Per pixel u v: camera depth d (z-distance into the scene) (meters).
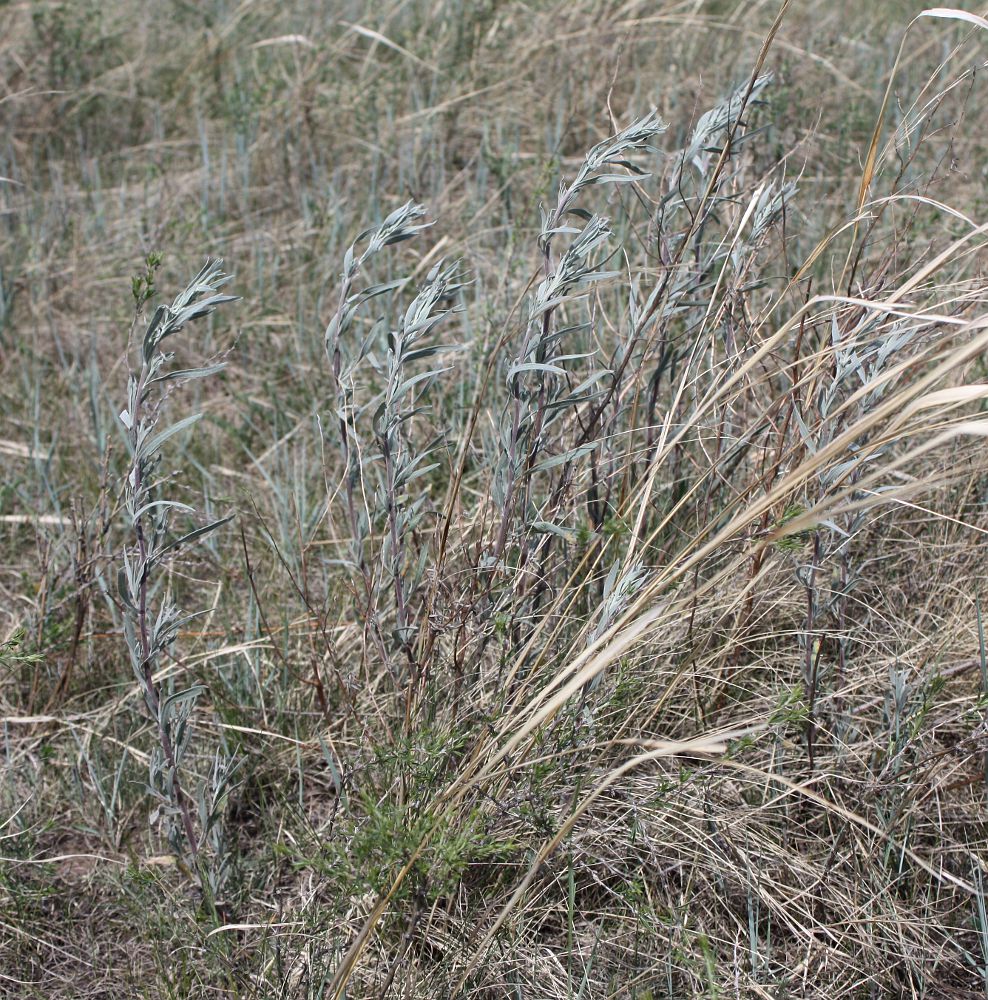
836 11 6.04
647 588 1.81
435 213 4.33
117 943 2.17
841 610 2.31
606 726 2.18
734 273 2.43
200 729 2.55
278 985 1.98
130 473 1.86
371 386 3.26
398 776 2.12
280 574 2.96
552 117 5.18
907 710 2.27
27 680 2.71
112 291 4.28
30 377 3.81
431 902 2.06
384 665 2.34
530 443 2.08
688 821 2.18
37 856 2.34
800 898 2.13
